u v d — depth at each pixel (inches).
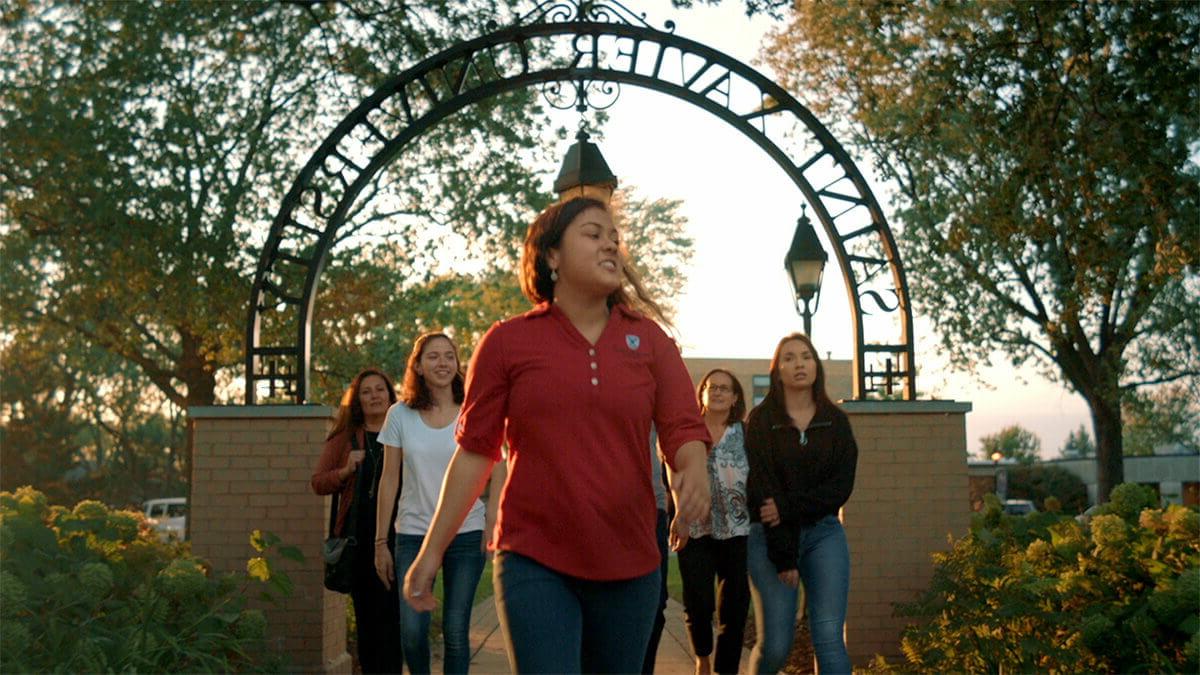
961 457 356.8
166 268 871.1
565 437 130.0
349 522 271.6
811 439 233.6
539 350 132.0
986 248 898.1
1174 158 521.3
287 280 914.1
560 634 127.6
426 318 1162.6
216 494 342.6
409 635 248.5
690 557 282.4
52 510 300.4
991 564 294.4
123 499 2490.2
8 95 857.5
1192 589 234.5
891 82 877.2
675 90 375.9
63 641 242.8
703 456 133.0
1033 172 512.1
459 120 924.6
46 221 882.8
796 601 233.6
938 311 992.9
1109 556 261.7
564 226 134.9
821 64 927.7
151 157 871.1
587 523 129.0
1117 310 991.6
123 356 1043.9
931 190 903.1
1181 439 1079.6
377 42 860.0
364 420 282.8
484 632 456.1
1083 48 498.6
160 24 879.7
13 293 933.8
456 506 135.1
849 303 373.1
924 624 343.9
